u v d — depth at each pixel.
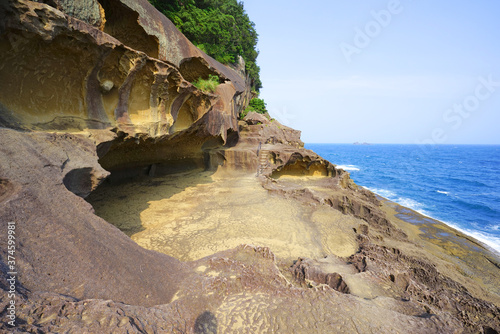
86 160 7.55
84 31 7.59
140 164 18.38
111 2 11.62
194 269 6.70
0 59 6.51
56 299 3.89
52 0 7.36
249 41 42.44
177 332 4.50
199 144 22.33
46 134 7.16
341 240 12.09
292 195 17.55
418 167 76.25
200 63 18.77
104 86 9.48
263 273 6.80
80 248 5.22
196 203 15.17
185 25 23.97
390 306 6.16
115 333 3.69
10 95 7.00
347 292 6.84
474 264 15.38
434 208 30.28
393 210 27.03
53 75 7.92
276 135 33.09
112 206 13.65
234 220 13.09
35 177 5.68
